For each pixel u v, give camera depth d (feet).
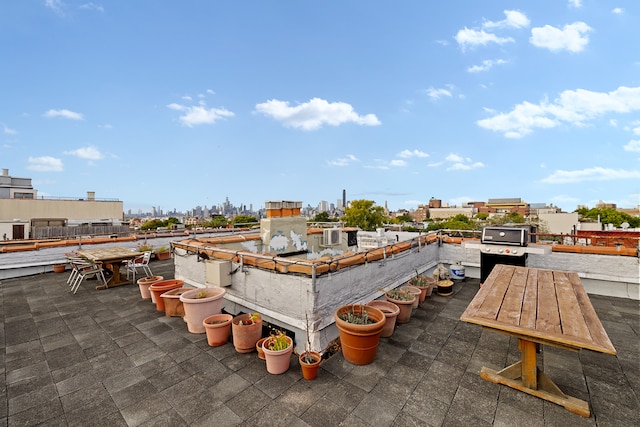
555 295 10.75
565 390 9.63
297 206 23.99
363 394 9.37
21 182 159.63
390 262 17.61
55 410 8.73
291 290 12.30
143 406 8.89
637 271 18.60
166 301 15.98
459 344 12.78
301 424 8.09
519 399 9.08
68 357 11.82
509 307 9.67
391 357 11.68
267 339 11.64
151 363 11.32
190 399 9.19
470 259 24.04
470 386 9.78
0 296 19.90
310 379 10.16
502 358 11.58
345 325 10.78
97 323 15.25
